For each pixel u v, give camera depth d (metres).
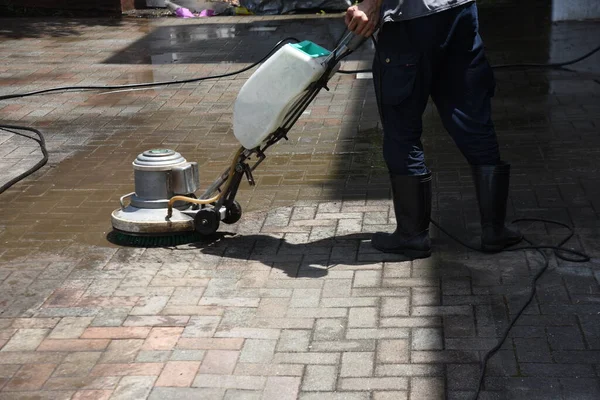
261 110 4.43
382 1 4.10
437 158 6.37
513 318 3.80
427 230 4.54
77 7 14.86
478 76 4.36
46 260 4.74
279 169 6.29
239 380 3.42
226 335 3.79
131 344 3.75
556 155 6.23
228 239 4.95
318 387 3.34
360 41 4.21
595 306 3.88
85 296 4.26
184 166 4.85
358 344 3.65
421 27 4.13
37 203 5.75
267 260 4.61
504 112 7.62
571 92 8.25
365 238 4.86
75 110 8.38
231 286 4.30
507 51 10.56
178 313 4.03
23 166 6.60
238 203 5.20
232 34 12.63
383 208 5.37
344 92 8.66
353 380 3.38
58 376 3.51
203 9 14.83
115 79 9.77
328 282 4.29
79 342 3.79
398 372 3.42
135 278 4.45
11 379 3.50
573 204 5.20
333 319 3.89
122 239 4.97
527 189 5.51
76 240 5.04
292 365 3.51
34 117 8.15
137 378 3.47
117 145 7.14
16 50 11.70
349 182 5.94
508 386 3.28
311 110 8.00
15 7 14.99
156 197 4.88
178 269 4.54
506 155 6.30
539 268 4.31
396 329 3.76
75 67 10.50
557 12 12.48
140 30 13.23
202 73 9.94
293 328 3.82
